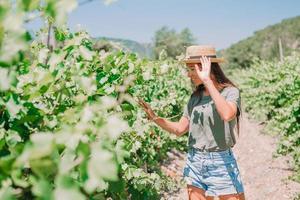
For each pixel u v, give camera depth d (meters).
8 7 1.18
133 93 3.33
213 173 3.33
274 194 6.50
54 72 1.88
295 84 10.89
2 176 1.26
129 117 2.83
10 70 1.39
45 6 1.25
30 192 1.61
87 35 2.99
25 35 1.21
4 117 1.82
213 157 3.32
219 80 3.22
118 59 2.91
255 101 16.55
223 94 3.17
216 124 3.27
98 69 2.84
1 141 1.65
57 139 1.26
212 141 3.30
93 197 1.74
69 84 2.25
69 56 2.48
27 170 1.61
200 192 3.44
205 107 3.31
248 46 81.38
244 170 8.27
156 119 3.42
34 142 1.17
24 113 1.84
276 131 11.23
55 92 2.06
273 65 17.91
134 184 3.16
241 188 3.40
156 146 7.09
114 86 2.82
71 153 1.27
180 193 6.38
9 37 1.18
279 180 7.11
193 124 3.39
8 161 1.24
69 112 1.65
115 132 1.37
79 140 1.30
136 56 3.11
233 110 3.03
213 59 3.18
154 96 6.76
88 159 1.20
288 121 9.64
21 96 1.84
